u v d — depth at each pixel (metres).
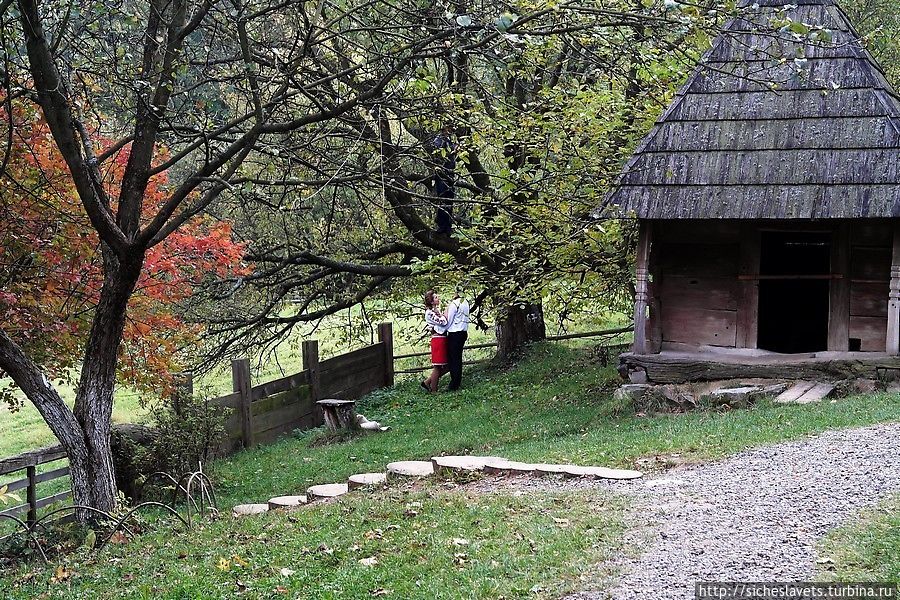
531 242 15.20
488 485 9.31
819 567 5.99
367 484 10.47
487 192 14.45
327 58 10.55
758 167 12.80
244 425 15.88
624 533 7.01
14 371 9.88
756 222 13.69
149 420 14.38
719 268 14.00
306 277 18.67
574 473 9.16
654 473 8.91
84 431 10.09
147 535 9.52
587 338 22.56
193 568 7.58
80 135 9.92
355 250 19.44
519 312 21.08
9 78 9.34
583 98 14.42
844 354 13.25
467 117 12.08
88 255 10.76
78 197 10.73
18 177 10.53
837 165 12.51
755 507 7.38
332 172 9.86
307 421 17.86
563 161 14.34
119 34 10.13
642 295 13.58
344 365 19.22
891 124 12.58
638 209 12.94
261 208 16.47
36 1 9.00
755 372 12.99
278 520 9.09
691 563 6.25
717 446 9.68
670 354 14.01
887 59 20.88
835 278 13.39
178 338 12.34
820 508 7.21
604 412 13.56
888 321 12.70
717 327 14.02
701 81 13.71
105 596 7.18
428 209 18.38
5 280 10.30
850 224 13.31
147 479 12.09
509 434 14.02
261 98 9.68
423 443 14.48
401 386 20.55
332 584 6.51
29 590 7.78
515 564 6.54
